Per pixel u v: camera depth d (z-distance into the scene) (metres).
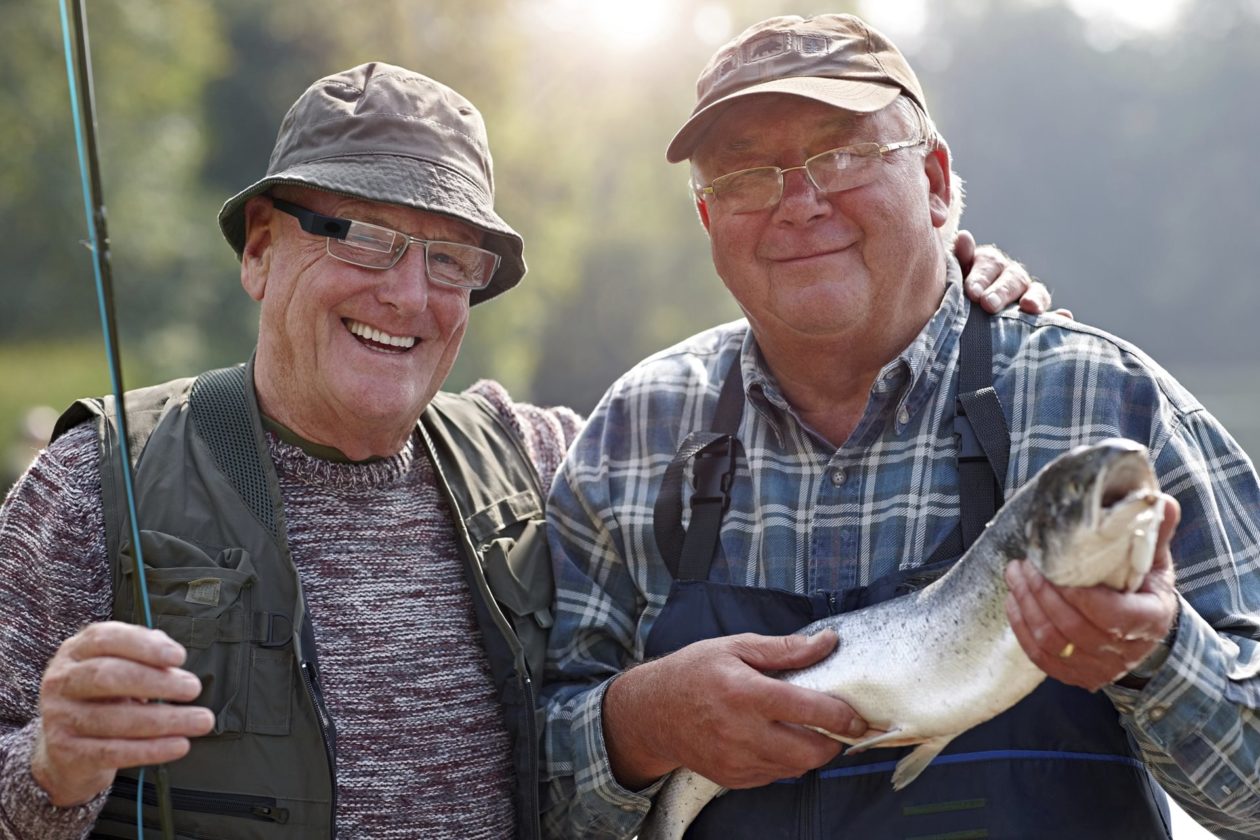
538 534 3.34
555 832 3.19
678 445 3.25
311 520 3.05
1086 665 2.30
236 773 2.77
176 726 2.34
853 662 2.65
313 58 25.77
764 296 2.99
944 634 2.53
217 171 26.09
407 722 2.98
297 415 3.07
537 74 28.66
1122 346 2.96
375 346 3.05
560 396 33.84
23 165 21.78
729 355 3.31
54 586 2.80
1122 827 2.71
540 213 27.08
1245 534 2.79
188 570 2.84
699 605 3.03
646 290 33.41
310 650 2.86
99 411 3.01
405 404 3.04
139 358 21.73
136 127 22.92
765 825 2.87
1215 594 2.71
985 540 2.46
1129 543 2.13
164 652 2.32
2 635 2.75
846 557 2.99
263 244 3.16
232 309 23.84
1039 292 3.17
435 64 25.11
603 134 31.78
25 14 21.95
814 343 2.99
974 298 3.13
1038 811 2.68
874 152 2.92
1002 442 2.89
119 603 2.82
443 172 3.04
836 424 3.12
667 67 32.22
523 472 3.44
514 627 3.18
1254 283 89.38
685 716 2.77
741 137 2.97
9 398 19.95
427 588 3.11
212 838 2.74
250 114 25.94
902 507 2.96
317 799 2.78
